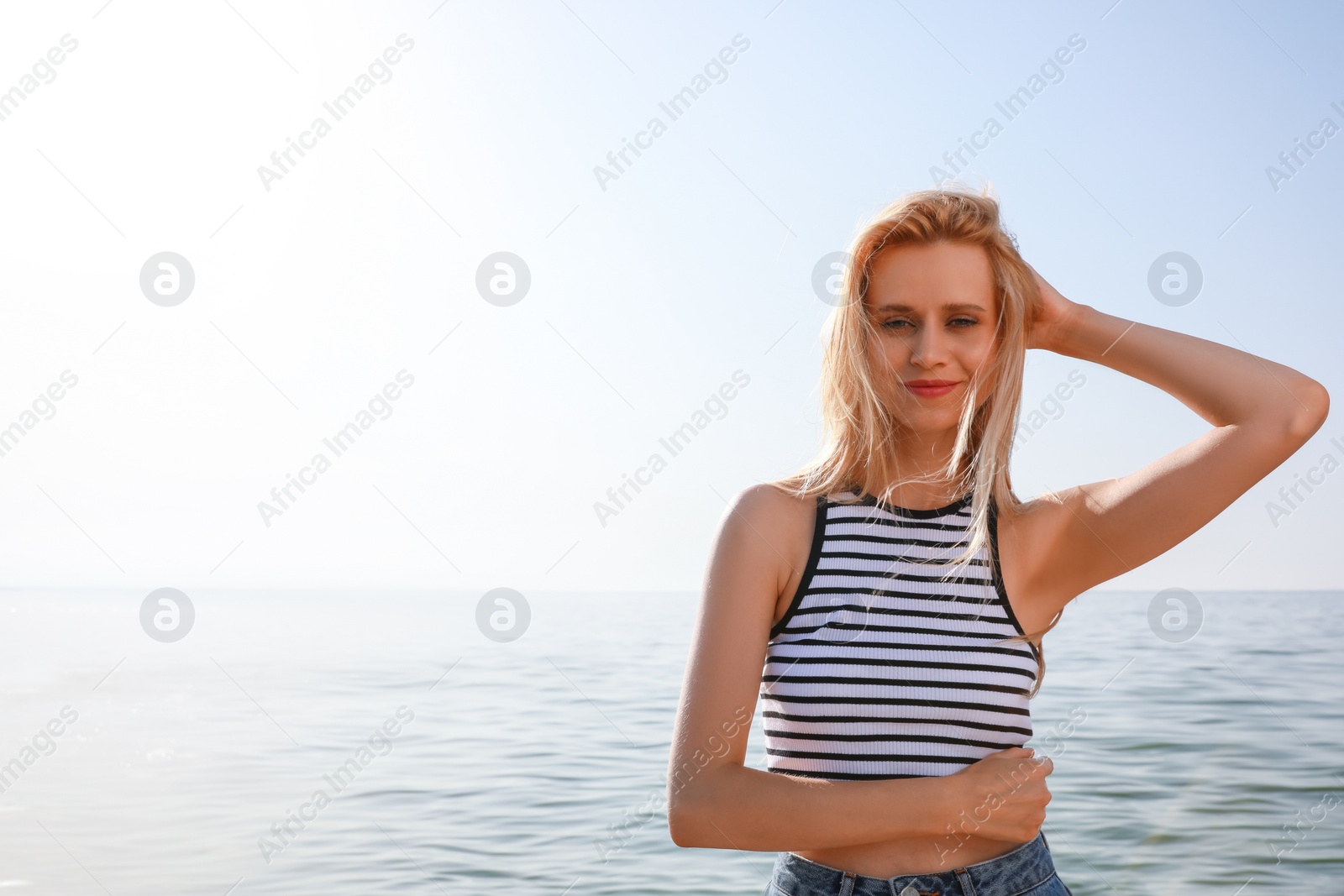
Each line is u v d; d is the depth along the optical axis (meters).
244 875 4.86
